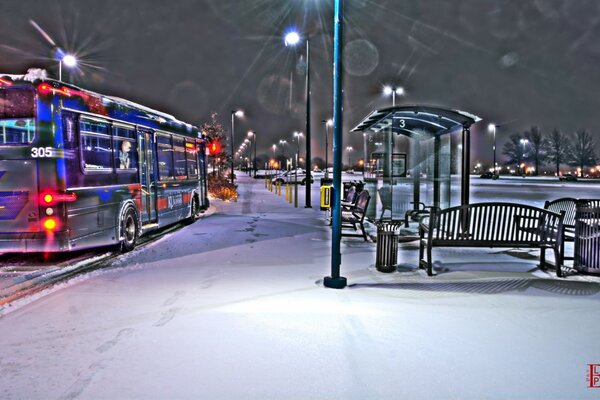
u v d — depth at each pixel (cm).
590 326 529
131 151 1098
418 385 390
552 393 379
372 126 1552
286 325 527
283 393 376
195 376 405
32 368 424
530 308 591
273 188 4447
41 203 830
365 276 762
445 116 1136
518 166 12362
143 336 497
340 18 678
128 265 873
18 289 718
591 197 2983
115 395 373
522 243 775
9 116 834
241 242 1127
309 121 2169
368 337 492
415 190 1508
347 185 1895
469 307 593
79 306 608
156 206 1251
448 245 772
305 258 920
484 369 420
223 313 570
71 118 870
